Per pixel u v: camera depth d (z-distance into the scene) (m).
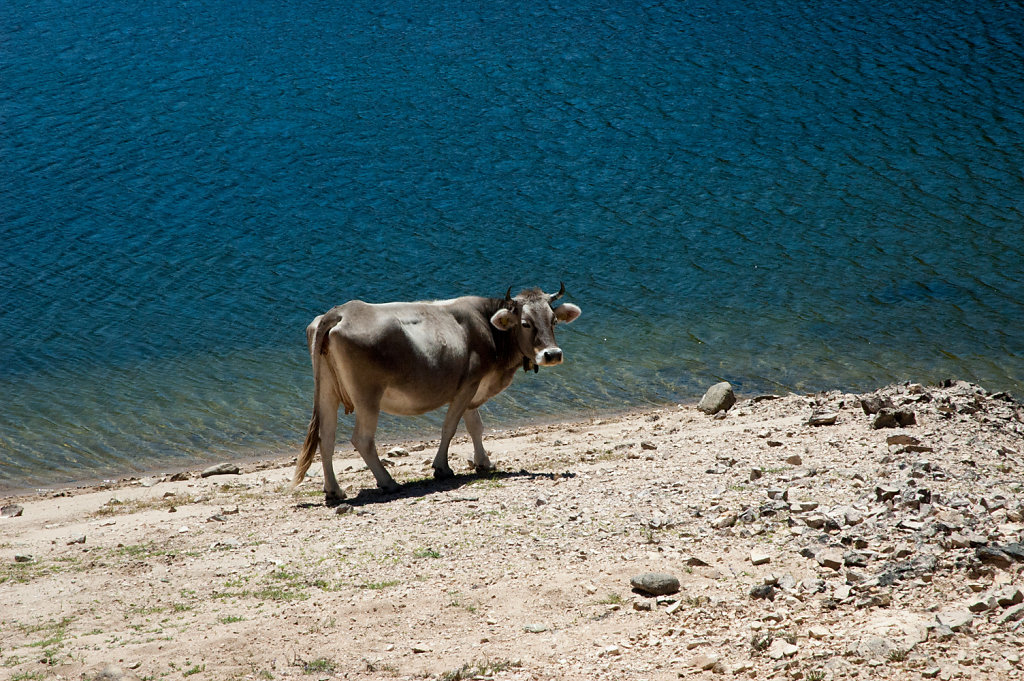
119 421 22.20
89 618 9.85
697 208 36.53
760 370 24.34
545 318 14.70
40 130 45.53
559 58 54.06
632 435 17.72
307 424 21.98
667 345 26.17
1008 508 9.95
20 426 21.97
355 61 54.72
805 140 42.59
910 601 8.11
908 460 12.03
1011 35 54.78
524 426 21.28
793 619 8.07
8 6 67.50
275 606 9.67
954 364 24.36
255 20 63.31
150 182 39.84
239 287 30.88
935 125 43.53
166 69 54.00
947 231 33.81
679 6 63.25
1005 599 7.73
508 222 35.72
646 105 47.06
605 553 10.09
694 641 7.92
